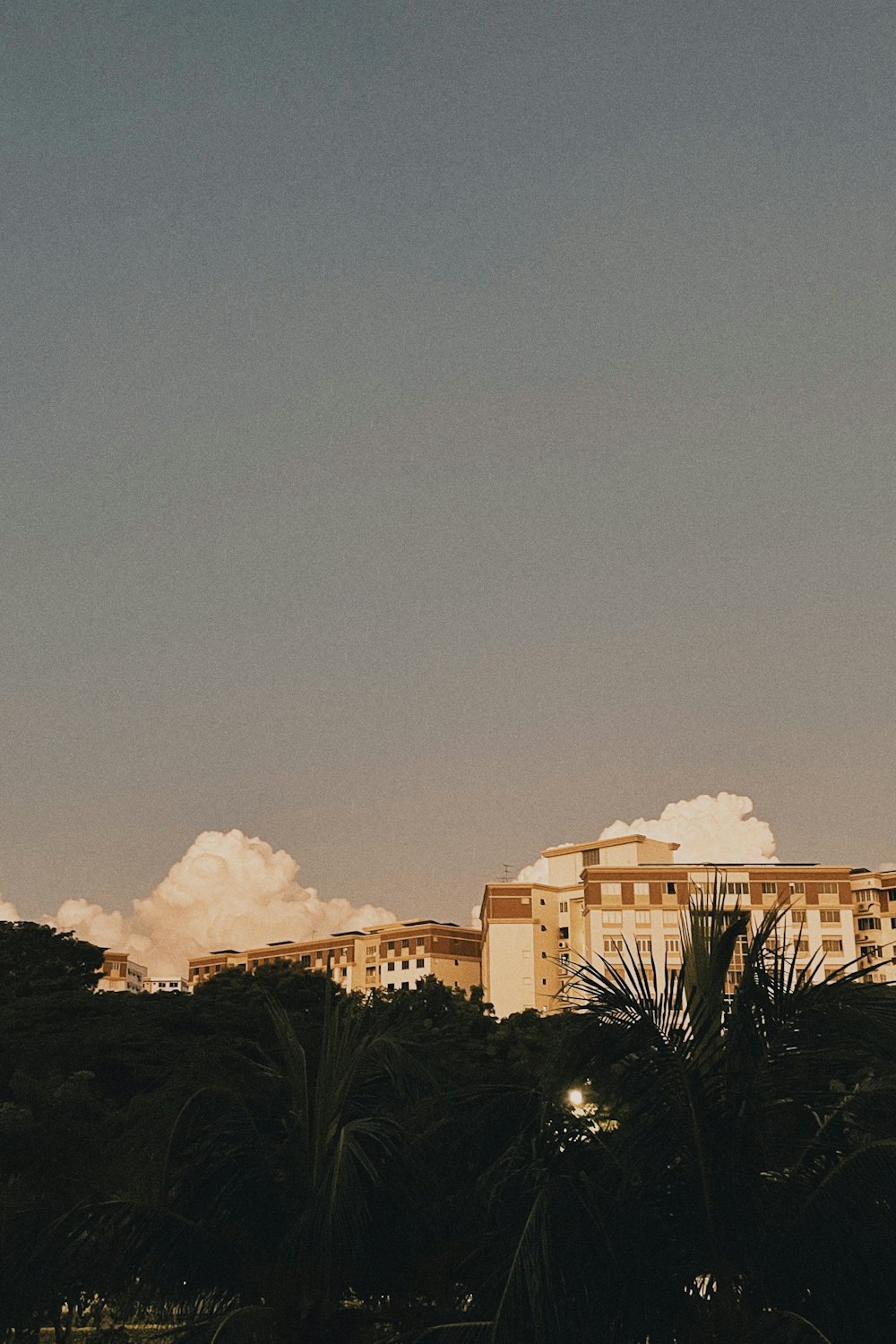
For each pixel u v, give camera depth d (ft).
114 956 636.07
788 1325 37.52
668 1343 39.47
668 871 441.27
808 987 42.75
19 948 230.48
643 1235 40.55
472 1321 40.22
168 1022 165.07
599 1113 44.45
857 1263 39.22
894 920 443.73
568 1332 37.93
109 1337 52.60
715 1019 42.55
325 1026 48.65
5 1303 43.86
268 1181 46.70
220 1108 48.93
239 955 587.68
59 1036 150.92
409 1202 45.93
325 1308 44.21
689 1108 41.78
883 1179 39.24
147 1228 45.21
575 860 497.87
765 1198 41.27
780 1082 42.34
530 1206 41.39
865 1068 45.24
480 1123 46.65
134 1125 57.67
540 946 485.56
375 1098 50.11
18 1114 63.93
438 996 181.88
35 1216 45.19
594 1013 42.63
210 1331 42.45
